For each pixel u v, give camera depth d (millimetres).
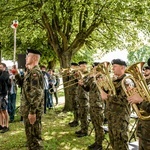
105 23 11070
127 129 4219
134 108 3285
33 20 11531
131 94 3348
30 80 4355
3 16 10586
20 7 10320
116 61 4188
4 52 21359
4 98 7301
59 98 16203
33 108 4266
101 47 14484
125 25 11492
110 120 4266
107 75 4117
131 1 9211
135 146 4105
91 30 10758
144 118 3188
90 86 5711
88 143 6293
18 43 19750
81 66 6910
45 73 10258
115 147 4250
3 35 12812
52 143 6242
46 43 20500
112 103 4238
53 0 8969
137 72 3045
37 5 10156
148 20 10516
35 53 4465
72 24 11586
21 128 7754
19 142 6344
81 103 6875
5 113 7418
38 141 4488
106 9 9641
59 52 11016
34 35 13695
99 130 5641
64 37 10891
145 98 3109
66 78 10648
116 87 4199
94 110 5633
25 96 4488
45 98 10188
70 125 8023
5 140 6555
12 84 8430
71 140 6539
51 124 8328
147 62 3531
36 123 4434
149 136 3324
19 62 6344
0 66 7324
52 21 10883
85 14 10578
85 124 6898
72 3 9398
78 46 11148
